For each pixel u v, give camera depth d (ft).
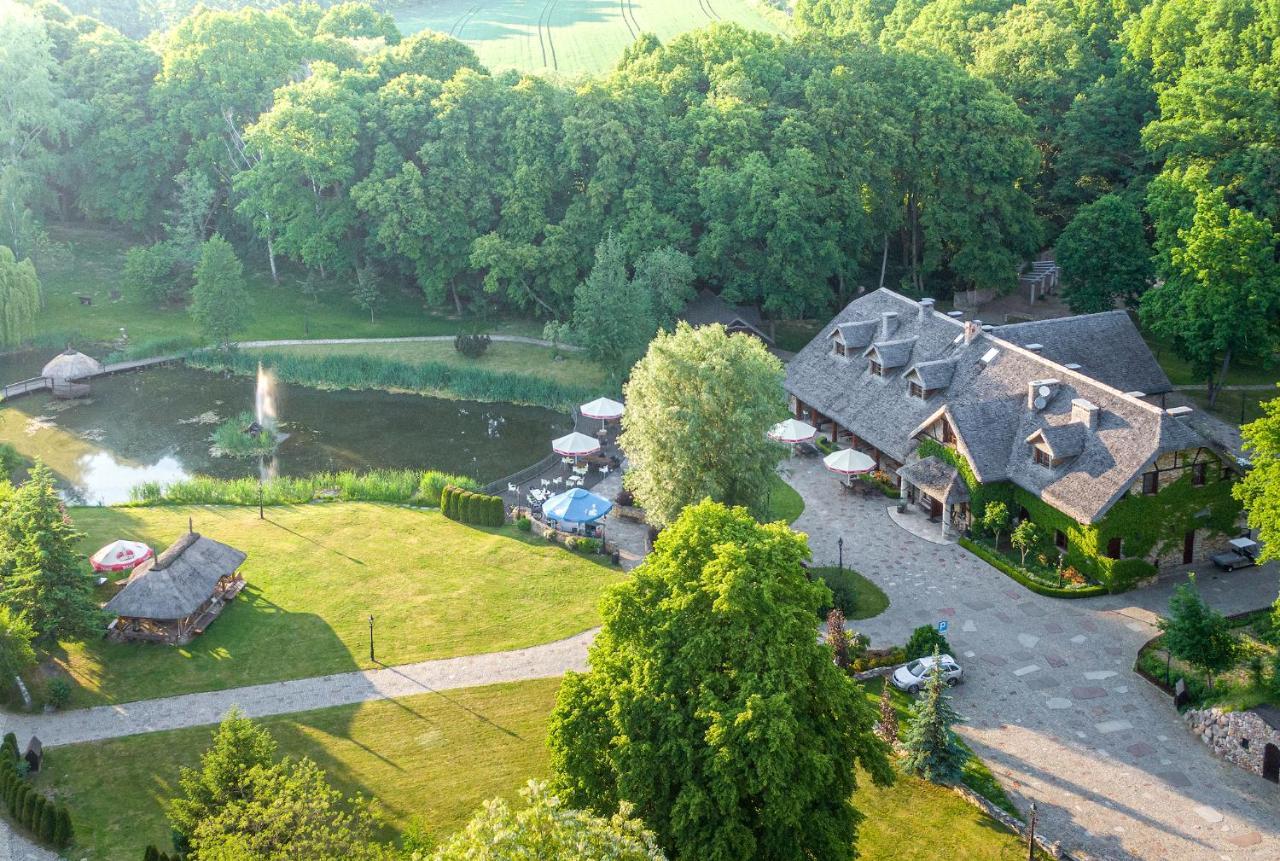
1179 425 212.23
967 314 369.91
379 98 388.16
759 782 130.00
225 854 120.47
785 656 139.64
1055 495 219.82
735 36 390.83
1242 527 228.63
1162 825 157.69
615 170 358.02
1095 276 330.95
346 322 382.42
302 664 198.90
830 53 385.50
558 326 331.16
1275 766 164.66
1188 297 285.23
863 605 214.90
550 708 185.98
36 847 154.20
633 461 230.07
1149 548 217.36
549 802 112.06
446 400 334.24
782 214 336.29
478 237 359.66
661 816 135.74
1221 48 357.61
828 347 297.94
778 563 146.82
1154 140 340.80
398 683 193.36
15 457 284.20
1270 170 319.88
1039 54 403.13
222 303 351.87
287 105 375.86
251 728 144.77
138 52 439.22
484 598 219.41
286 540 242.17
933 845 154.81
